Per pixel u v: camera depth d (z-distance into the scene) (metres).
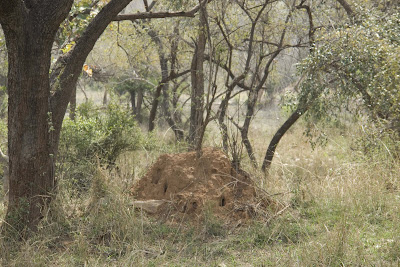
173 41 14.99
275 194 8.23
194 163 8.47
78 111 12.65
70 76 7.62
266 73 12.18
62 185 8.23
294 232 7.03
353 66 9.26
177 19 12.52
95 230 7.17
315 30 11.72
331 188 8.70
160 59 17.08
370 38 9.46
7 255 6.35
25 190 7.34
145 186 8.67
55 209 7.57
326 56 9.59
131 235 6.98
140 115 24.17
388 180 8.88
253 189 8.23
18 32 6.85
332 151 14.30
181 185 8.23
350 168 9.46
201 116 10.55
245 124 11.79
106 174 8.84
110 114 12.09
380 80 9.25
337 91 9.72
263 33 12.59
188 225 7.50
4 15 6.58
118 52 19.47
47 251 6.66
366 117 10.23
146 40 16.39
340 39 9.56
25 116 7.20
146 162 10.80
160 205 8.02
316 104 9.88
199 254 6.54
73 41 9.33
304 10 12.51
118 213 7.43
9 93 7.23
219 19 11.27
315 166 12.47
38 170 7.38
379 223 7.21
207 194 8.01
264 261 6.12
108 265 6.14
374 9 11.04
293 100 10.54
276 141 12.02
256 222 7.36
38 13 6.99
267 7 12.91
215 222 7.41
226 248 6.70
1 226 7.38
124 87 23.11
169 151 12.15
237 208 7.79
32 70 7.06
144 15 8.71
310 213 7.80
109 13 7.61
